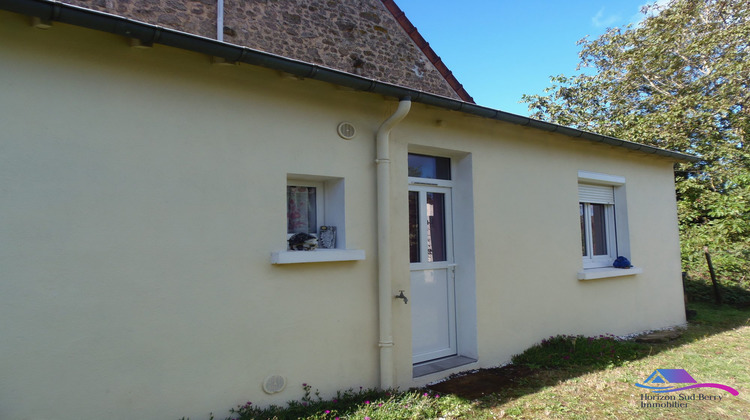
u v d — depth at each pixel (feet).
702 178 35.14
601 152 21.15
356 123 12.84
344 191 12.39
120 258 8.91
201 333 9.78
